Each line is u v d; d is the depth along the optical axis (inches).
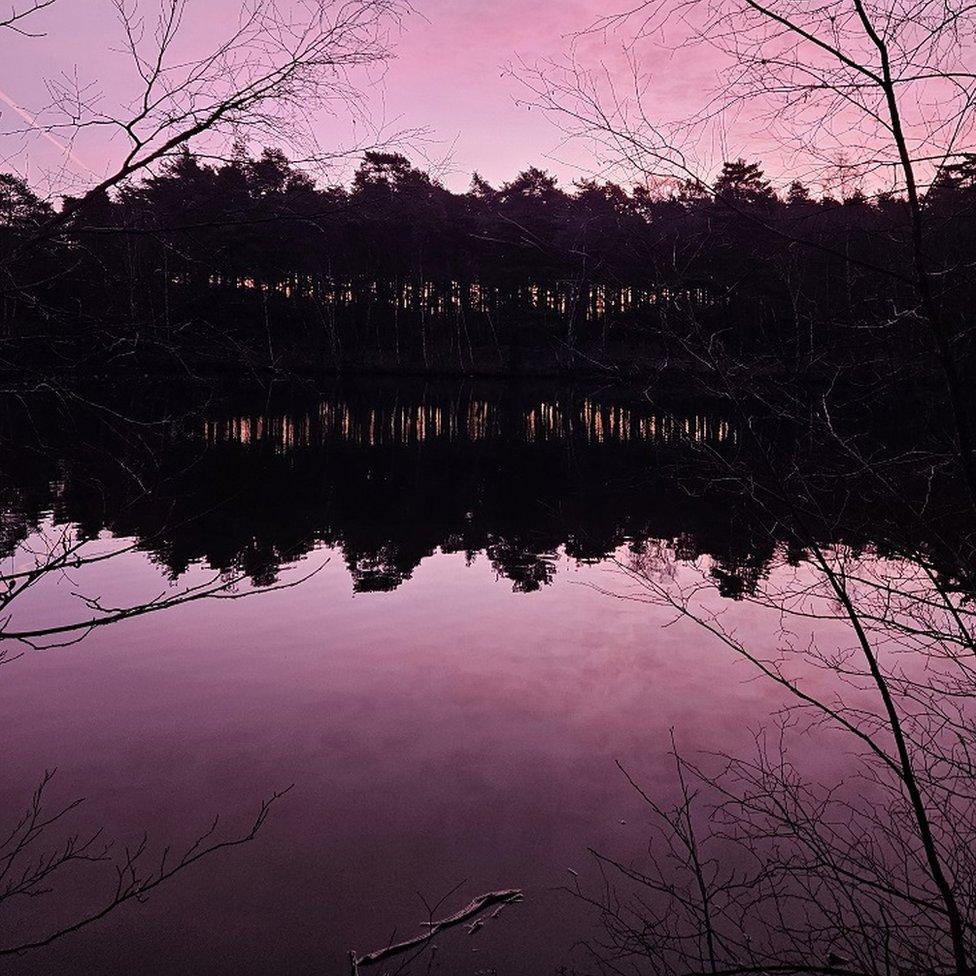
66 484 510.0
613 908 141.2
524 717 221.0
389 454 806.5
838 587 93.0
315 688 241.8
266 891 147.8
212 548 413.1
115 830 166.9
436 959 130.2
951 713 178.1
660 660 261.0
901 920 119.8
